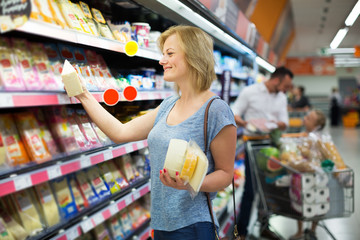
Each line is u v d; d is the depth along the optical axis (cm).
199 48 144
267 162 306
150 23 274
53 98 141
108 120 160
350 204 280
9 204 148
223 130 142
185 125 144
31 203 153
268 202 312
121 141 164
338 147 917
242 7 428
